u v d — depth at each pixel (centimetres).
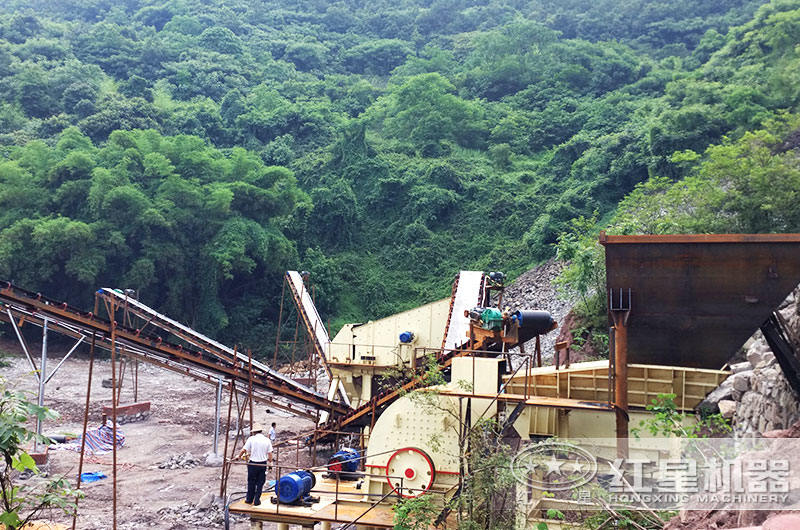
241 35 15612
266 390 2905
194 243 7238
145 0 17350
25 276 6322
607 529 1109
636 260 1241
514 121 10838
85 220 6769
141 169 7319
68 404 4147
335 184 9131
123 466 2838
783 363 1263
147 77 12300
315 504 1577
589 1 15738
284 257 7669
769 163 3225
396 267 8706
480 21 16488
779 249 1180
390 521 1455
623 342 1252
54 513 2136
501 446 1339
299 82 13075
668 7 14262
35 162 6925
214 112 10669
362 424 2567
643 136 7619
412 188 9369
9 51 10838
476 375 1481
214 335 7050
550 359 3516
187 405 4481
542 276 6009
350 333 2984
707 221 3184
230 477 2725
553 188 8819
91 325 2417
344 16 17038
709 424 1432
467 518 1306
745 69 7294
